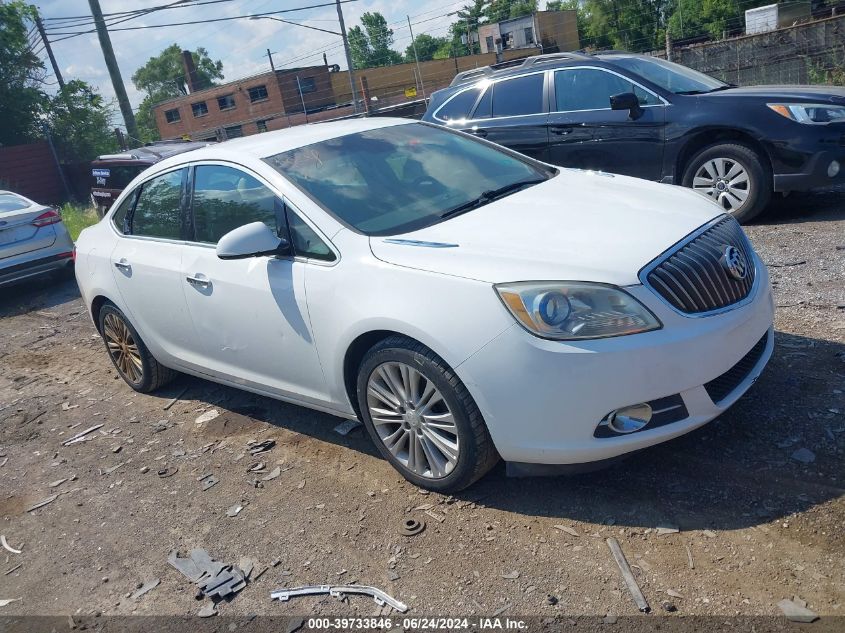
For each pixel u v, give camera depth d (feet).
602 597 8.73
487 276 9.99
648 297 9.59
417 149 14.55
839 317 14.69
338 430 13.84
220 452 14.10
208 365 14.90
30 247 31.19
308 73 162.30
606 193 12.74
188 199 14.70
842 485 9.78
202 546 11.23
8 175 85.35
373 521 11.02
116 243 16.60
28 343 24.76
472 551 9.95
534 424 9.81
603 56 25.41
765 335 11.62
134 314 16.25
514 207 12.17
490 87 27.20
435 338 10.14
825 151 20.80
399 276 10.69
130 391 18.31
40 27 96.37
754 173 21.99
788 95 21.59
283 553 10.69
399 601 9.32
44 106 97.55
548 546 9.76
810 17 82.23
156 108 186.60
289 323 12.33
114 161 47.50
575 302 9.50
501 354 9.73
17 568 11.67
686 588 8.63
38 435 16.65
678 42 89.15
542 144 25.96
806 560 8.70
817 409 11.53
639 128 23.73
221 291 13.48
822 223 21.52
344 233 11.78
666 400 9.74
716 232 11.12
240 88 166.91
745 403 12.09
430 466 11.21
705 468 10.68
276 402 15.85
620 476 10.91
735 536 9.28
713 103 22.41
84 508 13.05
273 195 12.84
